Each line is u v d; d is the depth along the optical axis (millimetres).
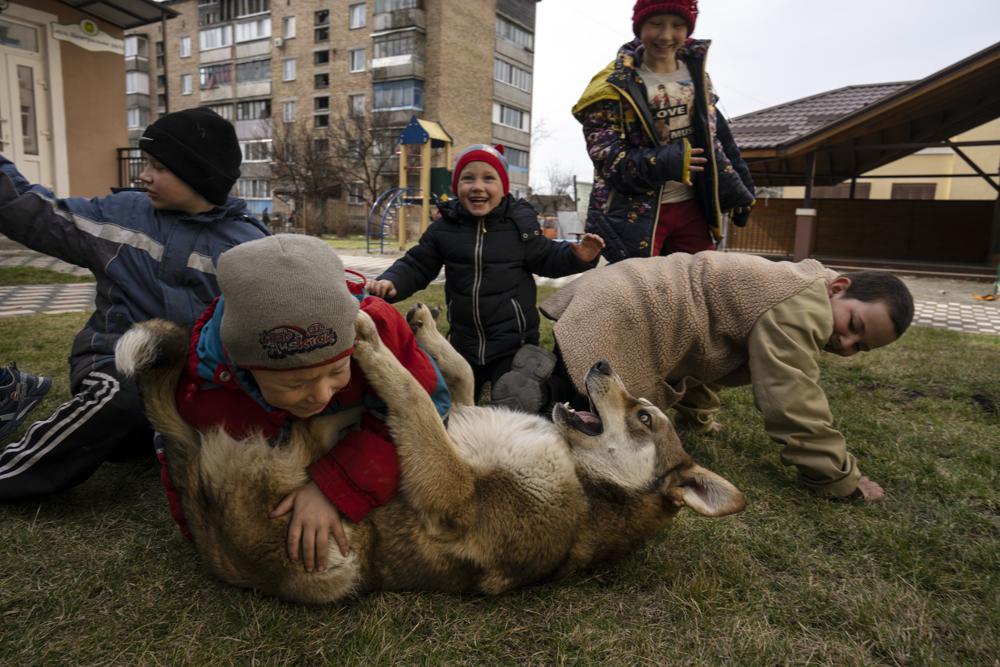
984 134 22391
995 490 2844
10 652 1663
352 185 37125
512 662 1773
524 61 44469
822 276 2898
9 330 4930
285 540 1873
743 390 4281
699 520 2574
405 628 1884
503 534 2078
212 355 1792
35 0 11719
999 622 1970
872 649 1888
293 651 1747
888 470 3020
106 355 2348
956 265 12703
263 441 1877
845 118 11789
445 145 20484
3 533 2156
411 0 36406
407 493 1976
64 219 2334
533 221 3551
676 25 3736
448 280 3510
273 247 1481
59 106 12312
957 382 4527
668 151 3633
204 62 46438
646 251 3930
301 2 40719
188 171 2357
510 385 2992
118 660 1670
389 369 1918
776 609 2031
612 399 2342
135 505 2447
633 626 1939
